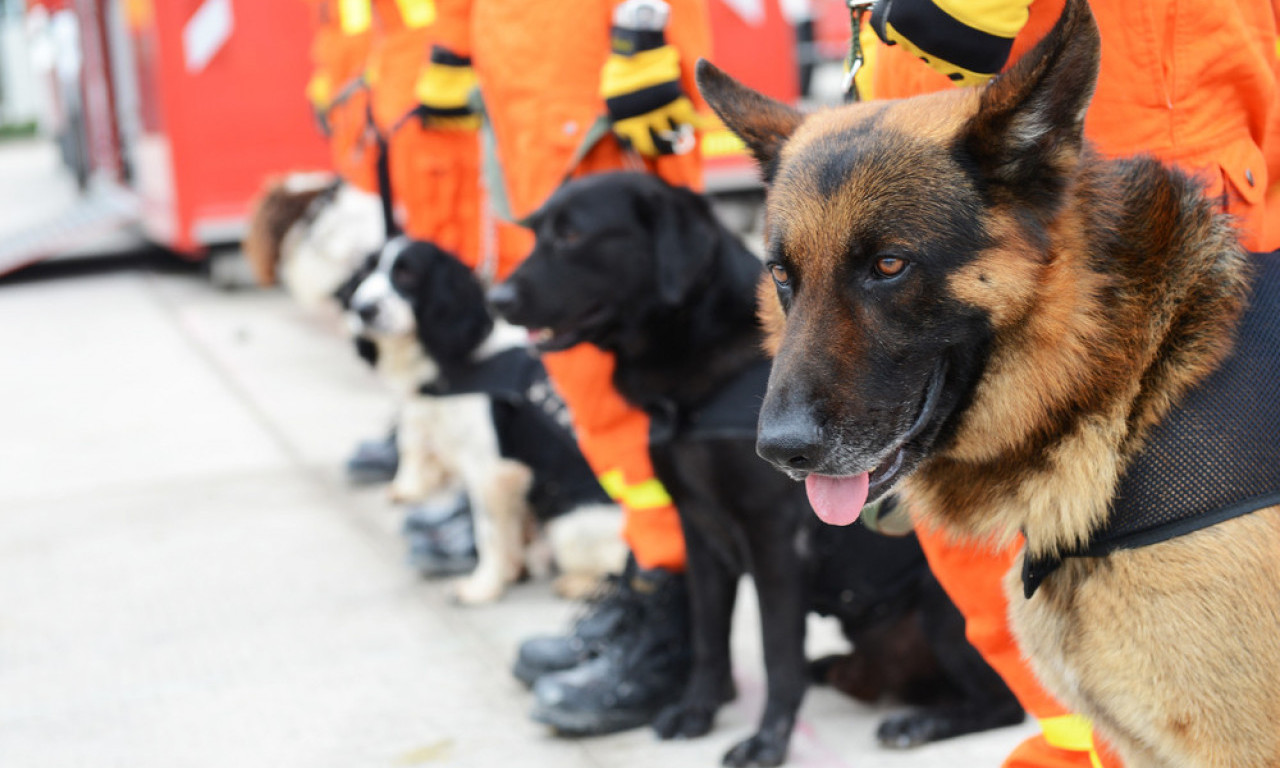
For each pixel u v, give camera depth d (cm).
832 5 1378
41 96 2145
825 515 178
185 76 839
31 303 914
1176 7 190
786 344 175
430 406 401
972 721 282
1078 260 171
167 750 295
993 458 183
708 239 272
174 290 938
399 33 445
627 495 310
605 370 304
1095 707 181
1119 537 168
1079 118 163
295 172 875
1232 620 161
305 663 341
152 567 418
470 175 420
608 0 305
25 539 449
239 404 618
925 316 169
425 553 398
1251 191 199
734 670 326
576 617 336
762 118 204
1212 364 168
